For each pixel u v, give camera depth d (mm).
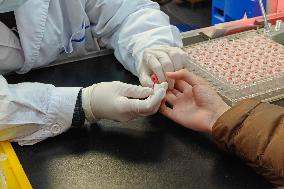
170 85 833
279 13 1205
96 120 807
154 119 812
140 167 682
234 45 1000
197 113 758
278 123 644
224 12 1496
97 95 781
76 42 1115
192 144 733
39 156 728
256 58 930
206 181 644
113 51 1127
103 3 1125
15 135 760
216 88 820
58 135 784
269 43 999
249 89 818
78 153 727
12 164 691
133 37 1042
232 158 691
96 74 1004
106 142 753
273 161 607
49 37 1016
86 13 1163
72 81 968
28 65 1000
